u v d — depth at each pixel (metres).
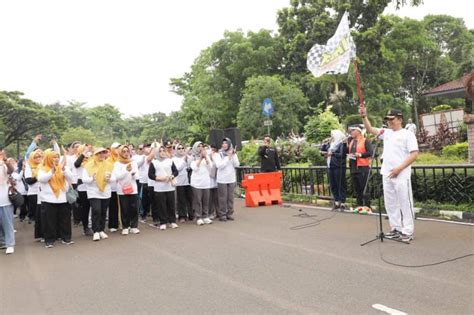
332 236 7.76
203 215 10.33
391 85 39.41
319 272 5.66
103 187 9.05
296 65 39.38
